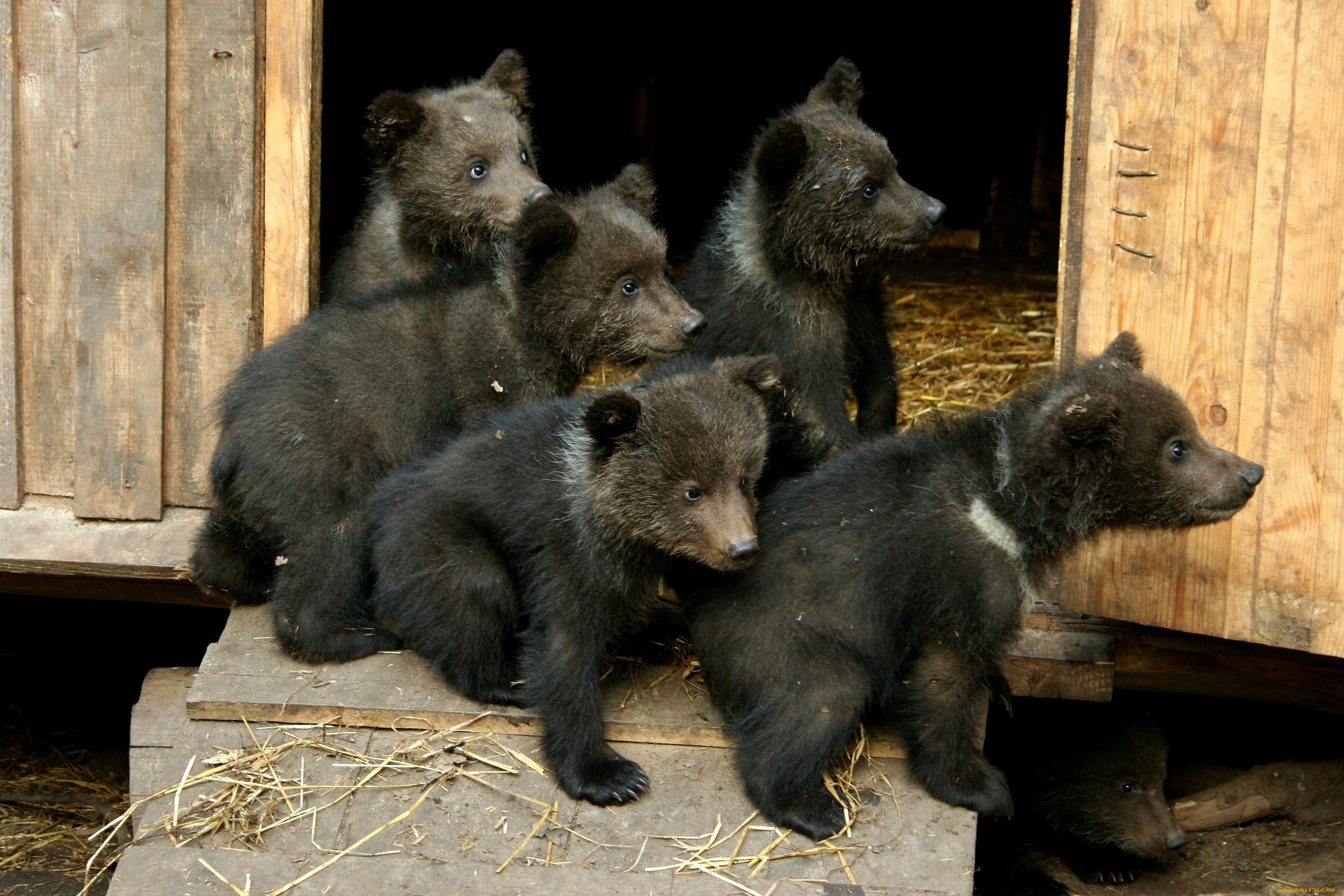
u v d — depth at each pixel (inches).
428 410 279.9
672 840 225.6
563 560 239.8
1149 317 258.5
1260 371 247.8
